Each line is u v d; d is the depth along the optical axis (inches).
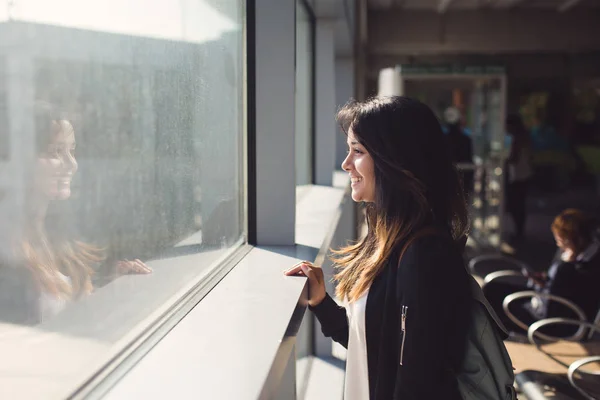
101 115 38.9
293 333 55.0
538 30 490.9
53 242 32.6
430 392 53.0
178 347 47.1
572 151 571.2
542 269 312.0
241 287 67.3
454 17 493.7
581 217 171.3
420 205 58.1
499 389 54.3
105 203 39.7
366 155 61.9
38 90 30.5
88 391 36.7
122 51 42.6
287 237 99.1
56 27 32.4
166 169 54.4
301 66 175.5
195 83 65.7
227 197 85.8
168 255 55.6
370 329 58.7
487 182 356.8
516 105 601.3
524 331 173.0
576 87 577.0
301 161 177.0
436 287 54.1
